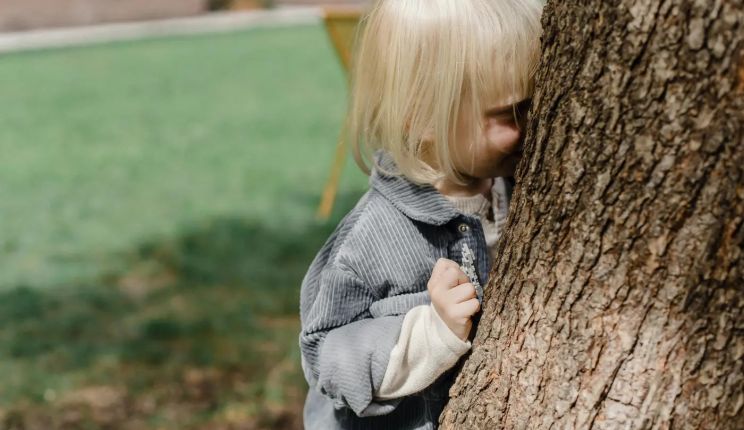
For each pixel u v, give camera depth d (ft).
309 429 5.54
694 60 3.68
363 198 5.38
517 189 4.46
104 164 27.66
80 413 12.65
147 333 15.07
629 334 4.01
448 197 5.28
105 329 15.37
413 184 5.10
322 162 27.37
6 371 13.85
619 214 3.95
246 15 74.28
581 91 3.99
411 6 4.89
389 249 5.02
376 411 4.83
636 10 3.76
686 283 3.87
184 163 27.63
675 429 3.98
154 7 70.69
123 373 13.73
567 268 4.14
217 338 14.88
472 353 4.66
